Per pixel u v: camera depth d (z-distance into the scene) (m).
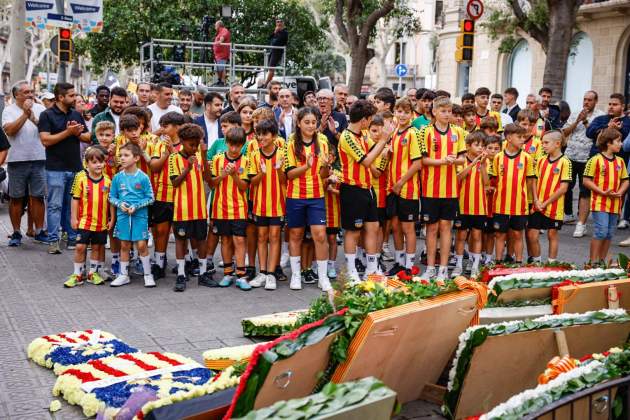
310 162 7.57
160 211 8.04
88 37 23.41
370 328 3.57
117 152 8.28
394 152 8.30
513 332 4.14
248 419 2.74
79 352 5.27
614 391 3.45
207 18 18.61
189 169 7.59
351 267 7.84
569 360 3.77
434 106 8.02
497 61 29.52
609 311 4.57
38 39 46.31
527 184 8.55
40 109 10.41
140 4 22.91
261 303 7.13
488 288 4.79
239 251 7.84
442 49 33.34
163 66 16.08
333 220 8.23
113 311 6.73
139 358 5.14
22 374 5.08
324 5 25.75
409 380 4.34
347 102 12.05
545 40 19.06
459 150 8.04
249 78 18.53
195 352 5.57
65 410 4.46
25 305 6.86
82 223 7.69
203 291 7.63
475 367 4.12
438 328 4.18
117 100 9.51
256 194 7.80
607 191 8.51
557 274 5.07
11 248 9.68
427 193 8.03
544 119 11.59
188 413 3.52
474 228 8.63
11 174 9.69
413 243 8.26
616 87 24.70
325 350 3.50
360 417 2.89
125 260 7.80
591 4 24.38
